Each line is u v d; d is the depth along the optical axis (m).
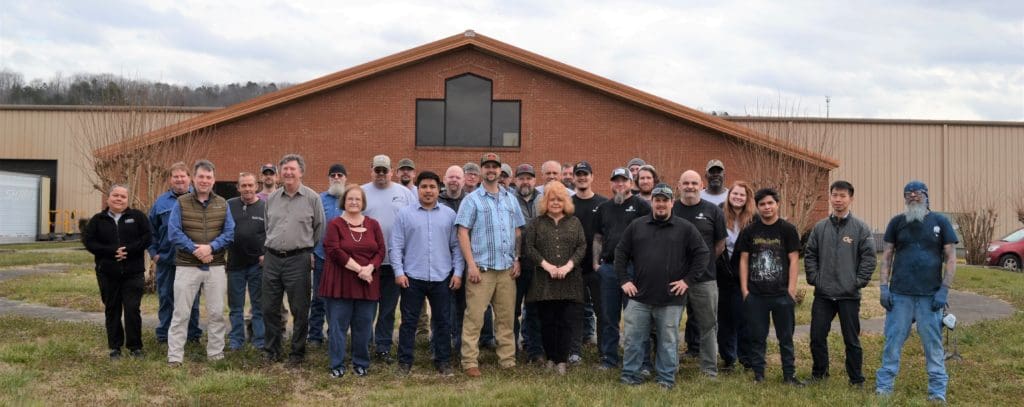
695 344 8.48
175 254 8.07
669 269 7.03
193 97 42.69
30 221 32.91
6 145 34.44
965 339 9.31
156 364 7.55
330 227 7.50
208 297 7.83
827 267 7.19
